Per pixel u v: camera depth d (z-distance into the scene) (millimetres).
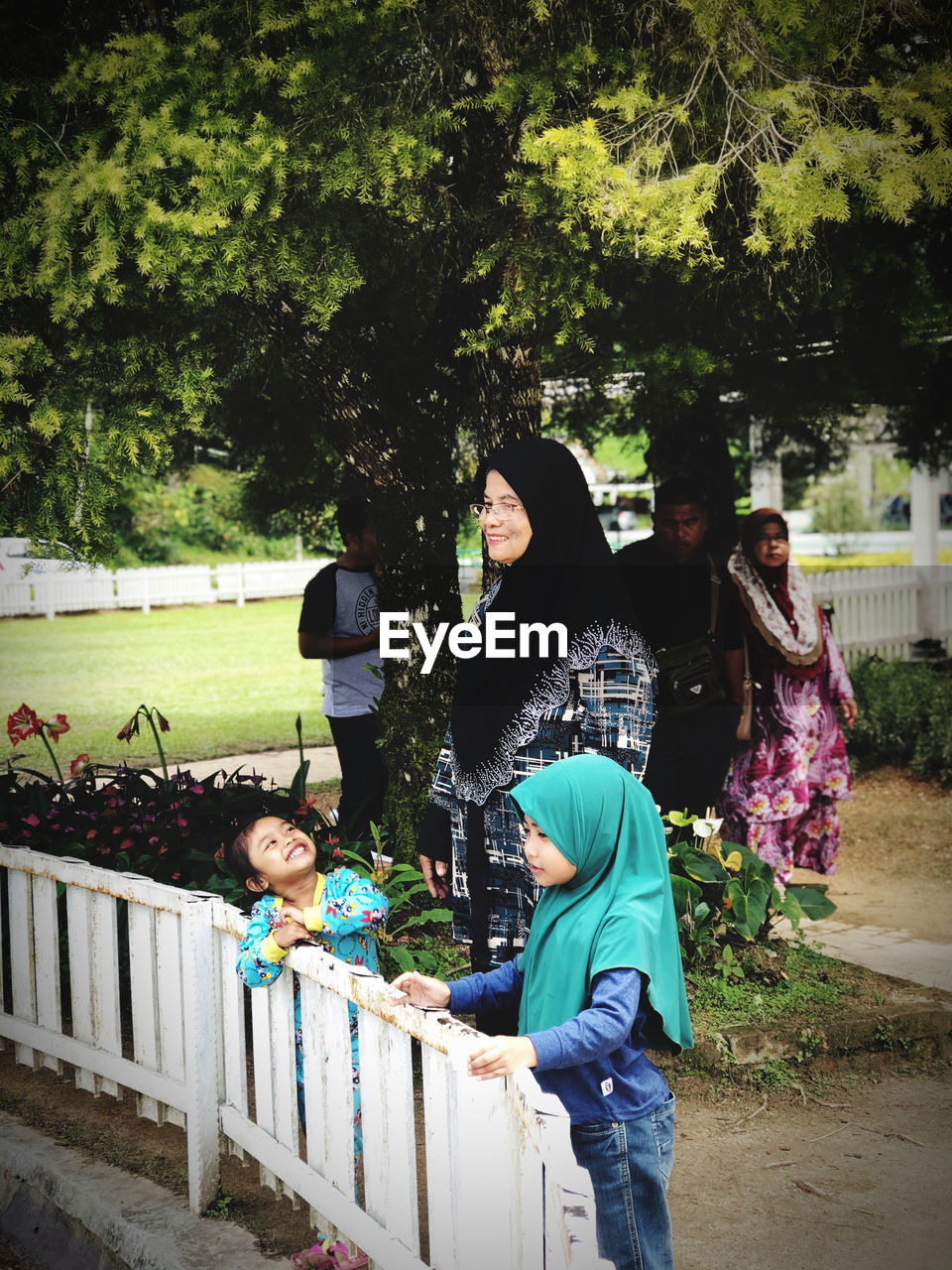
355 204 4320
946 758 8719
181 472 8406
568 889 2330
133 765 9430
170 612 24156
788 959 4785
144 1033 3426
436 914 4312
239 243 3801
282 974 2875
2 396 3822
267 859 3168
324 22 3816
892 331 6512
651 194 3781
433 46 4270
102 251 3609
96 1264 3061
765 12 3793
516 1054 2061
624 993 2164
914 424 8656
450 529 5414
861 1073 4164
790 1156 3600
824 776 5953
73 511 4059
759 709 5762
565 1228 1978
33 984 3973
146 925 3385
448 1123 2205
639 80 3977
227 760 9633
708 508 7730
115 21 4543
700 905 4527
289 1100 2873
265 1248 2893
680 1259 3039
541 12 3924
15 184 3930
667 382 5930
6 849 3963
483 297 4832
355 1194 2656
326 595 5625
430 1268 2295
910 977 4973
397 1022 2367
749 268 5105
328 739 10555
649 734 2898
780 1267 2992
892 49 4109
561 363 6414
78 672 15469
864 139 3791
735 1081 4074
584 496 3043
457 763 3064
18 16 4480
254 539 29484
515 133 4348
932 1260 3000
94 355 4277
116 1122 3598
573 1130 2270
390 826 5246
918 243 6445
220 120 3734
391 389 5445
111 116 3920
